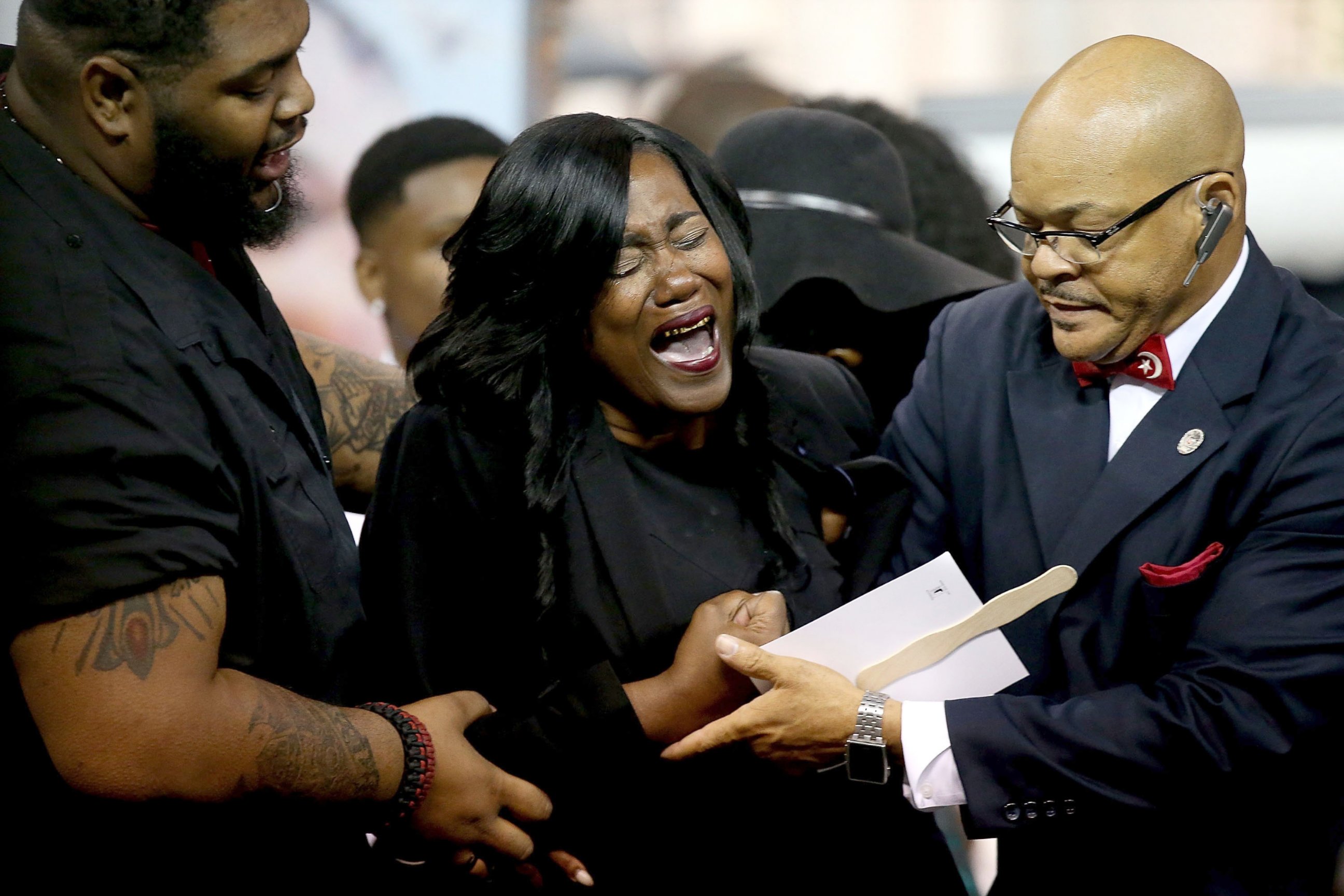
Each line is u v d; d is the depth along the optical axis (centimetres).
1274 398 439
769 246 644
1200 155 416
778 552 476
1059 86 426
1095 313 437
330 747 410
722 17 931
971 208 812
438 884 481
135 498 383
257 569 429
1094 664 468
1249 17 939
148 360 402
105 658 371
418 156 792
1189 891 475
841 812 486
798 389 523
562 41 914
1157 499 447
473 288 454
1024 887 512
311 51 875
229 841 436
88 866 421
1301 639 423
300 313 863
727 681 444
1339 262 923
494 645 470
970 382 508
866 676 454
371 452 630
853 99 857
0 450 377
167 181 420
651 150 447
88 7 393
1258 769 434
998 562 488
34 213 401
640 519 457
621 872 470
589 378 466
